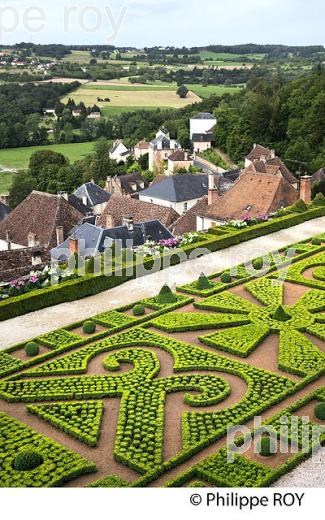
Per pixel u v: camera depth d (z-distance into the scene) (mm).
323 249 50406
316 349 32562
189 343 34281
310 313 37344
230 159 147375
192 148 159750
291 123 130500
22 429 25453
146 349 33500
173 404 27797
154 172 140250
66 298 41312
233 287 42750
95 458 23828
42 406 27406
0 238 73438
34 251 52688
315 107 123875
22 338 35781
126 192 116875
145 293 42656
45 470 22516
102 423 26281
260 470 22328
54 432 25781
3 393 28719
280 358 31469
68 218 73188
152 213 76000
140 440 24609
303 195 67062
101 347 33531
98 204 107688
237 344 33281
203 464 22688
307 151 119938
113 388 28906
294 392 28500
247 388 28984
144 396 28125
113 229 57625
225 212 65938
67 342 34344
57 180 128750
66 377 30391
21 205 74562
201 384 29125
